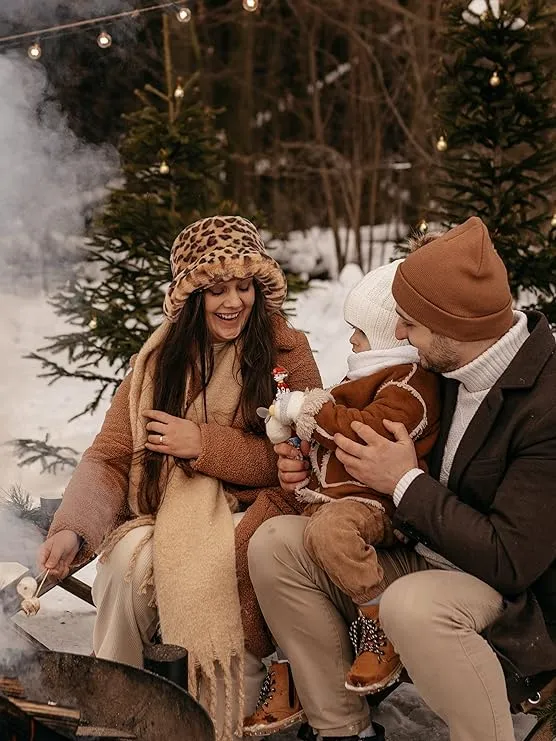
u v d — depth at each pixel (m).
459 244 2.27
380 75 10.00
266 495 2.69
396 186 10.20
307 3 10.33
